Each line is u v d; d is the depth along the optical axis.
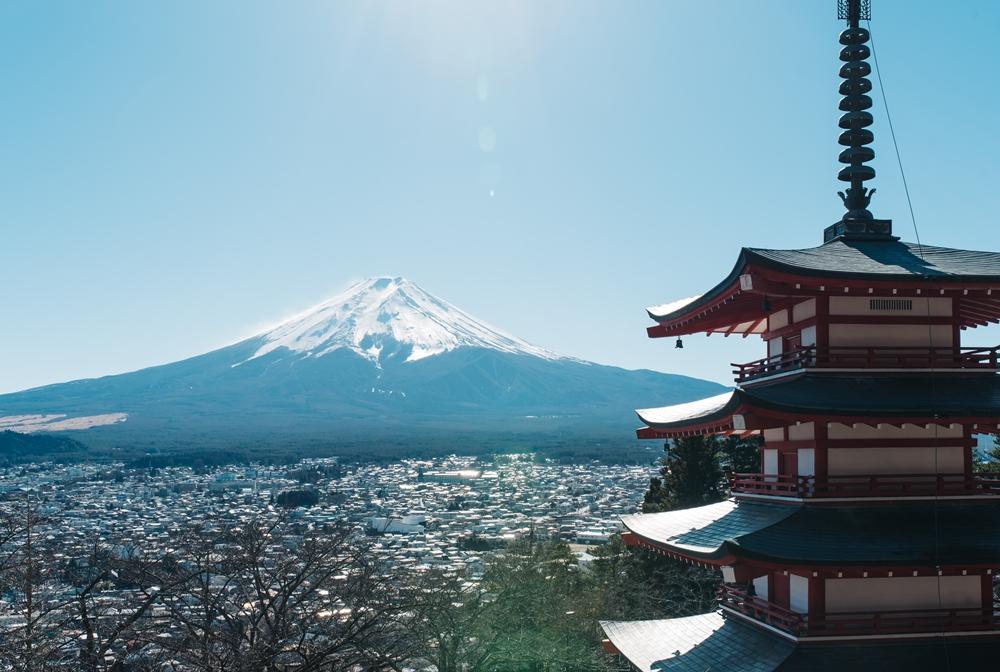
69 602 33.19
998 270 27.66
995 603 28.80
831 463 27.44
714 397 36.31
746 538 25.86
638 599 59.06
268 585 34.38
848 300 28.33
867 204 32.06
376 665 33.72
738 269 27.53
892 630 26.16
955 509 27.09
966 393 27.14
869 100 32.53
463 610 42.66
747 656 27.44
